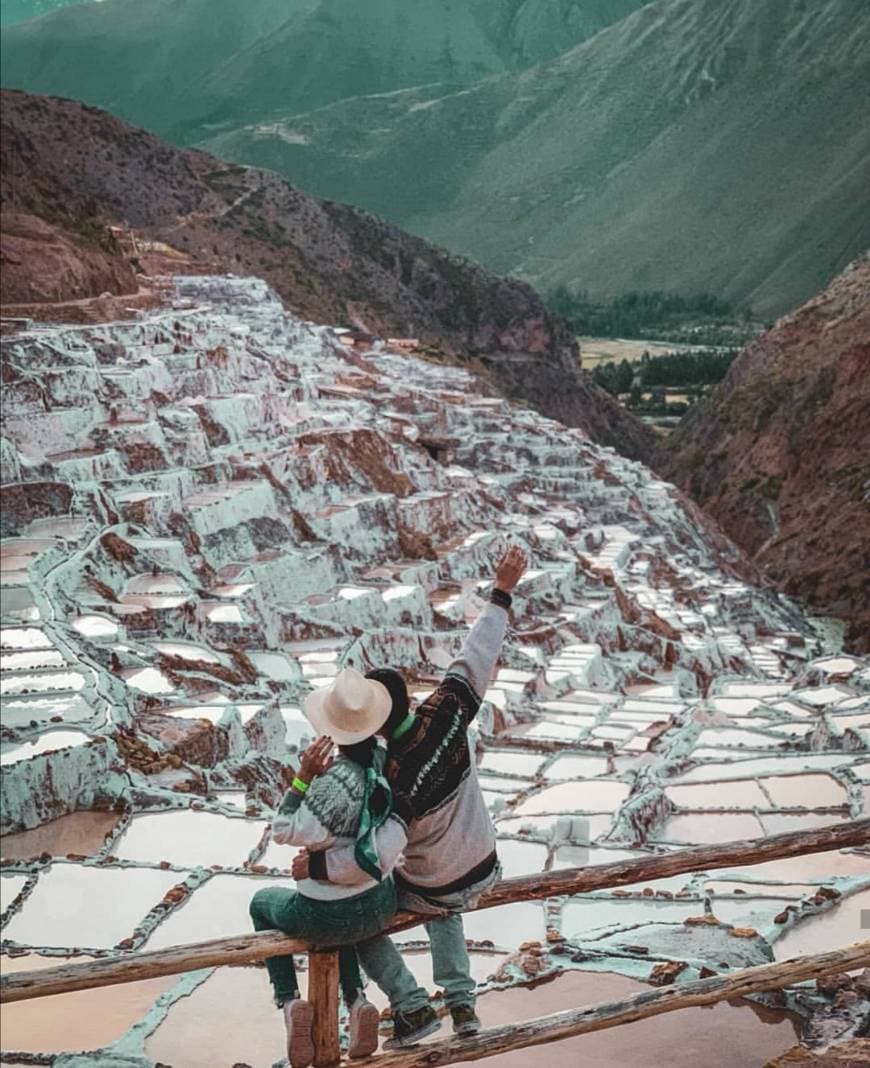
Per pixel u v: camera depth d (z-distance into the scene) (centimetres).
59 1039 1118
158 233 15288
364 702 661
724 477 11550
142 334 5819
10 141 12412
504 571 736
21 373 4431
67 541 3575
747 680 4091
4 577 3269
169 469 4484
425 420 8300
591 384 17688
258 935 681
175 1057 1039
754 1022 885
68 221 11238
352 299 16550
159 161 16725
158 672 2931
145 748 2408
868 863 1521
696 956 990
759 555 9788
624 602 5472
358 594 4250
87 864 1822
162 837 2102
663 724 3481
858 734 2528
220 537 4184
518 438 8738
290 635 3881
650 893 1454
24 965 1495
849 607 8331
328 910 670
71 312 6550
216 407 5038
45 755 2178
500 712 3534
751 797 2200
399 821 661
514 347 17412
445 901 694
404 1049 705
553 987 963
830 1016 863
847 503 9350
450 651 4178
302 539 4556
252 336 7769
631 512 8081
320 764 676
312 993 702
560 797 2488
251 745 2722
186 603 3394
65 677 2630
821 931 1107
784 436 10900
